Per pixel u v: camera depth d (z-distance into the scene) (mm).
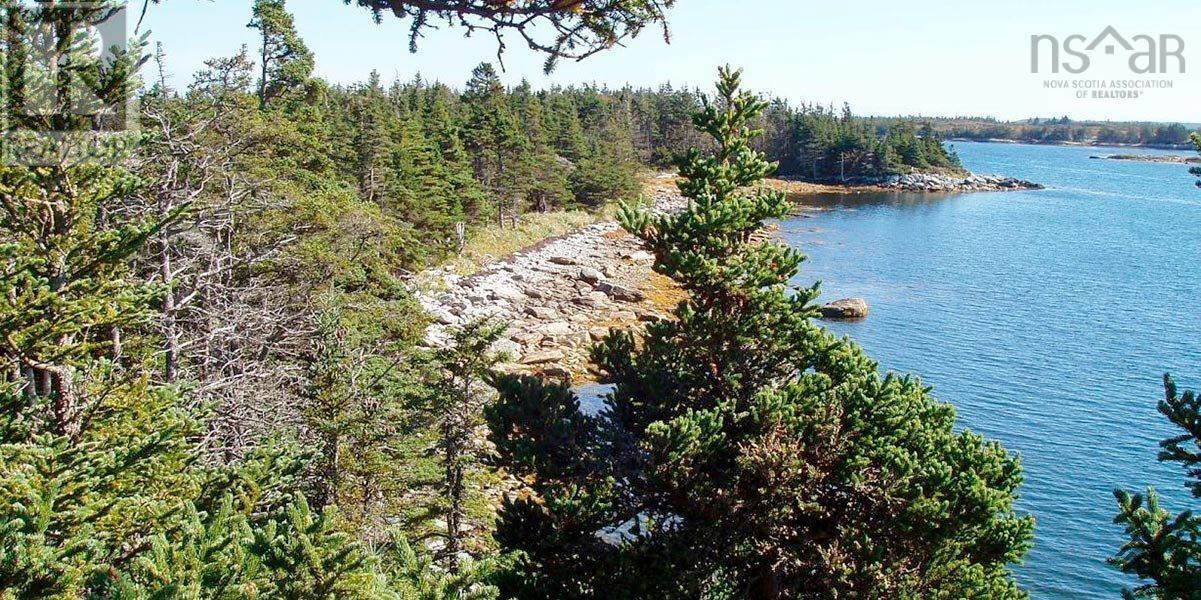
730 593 12719
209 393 16328
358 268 28188
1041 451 30969
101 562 7125
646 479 12719
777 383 13727
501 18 4801
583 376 38062
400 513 18578
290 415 18203
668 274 13797
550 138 95312
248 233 24406
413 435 19000
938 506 11719
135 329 15664
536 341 42062
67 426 8195
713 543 12328
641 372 13992
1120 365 40906
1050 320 49312
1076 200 120125
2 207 7891
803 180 141000
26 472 7125
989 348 43500
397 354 23875
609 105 135500
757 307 13406
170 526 7727
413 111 92750
